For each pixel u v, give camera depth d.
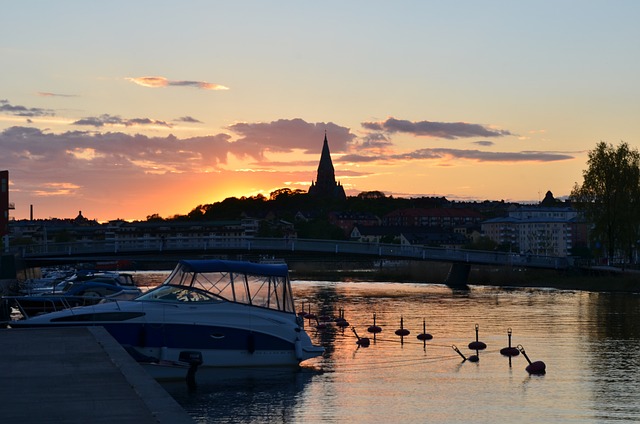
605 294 103.19
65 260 116.06
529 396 36.00
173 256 128.12
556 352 48.94
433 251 127.69
